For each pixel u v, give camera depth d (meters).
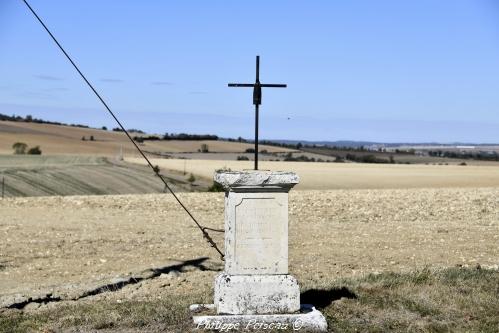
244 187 8.71
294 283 8.75
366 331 8.60
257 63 9.39
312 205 28.72
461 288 10.80
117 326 8.74
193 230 21.08
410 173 71.31
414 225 23.11
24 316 9.76
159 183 53.34
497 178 65.62
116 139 115.00
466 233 20.92
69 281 13.26
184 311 9.23
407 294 10.36
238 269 8.77
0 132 104.88
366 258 16.14
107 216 24.59
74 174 54.03
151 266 14.85
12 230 20.34
